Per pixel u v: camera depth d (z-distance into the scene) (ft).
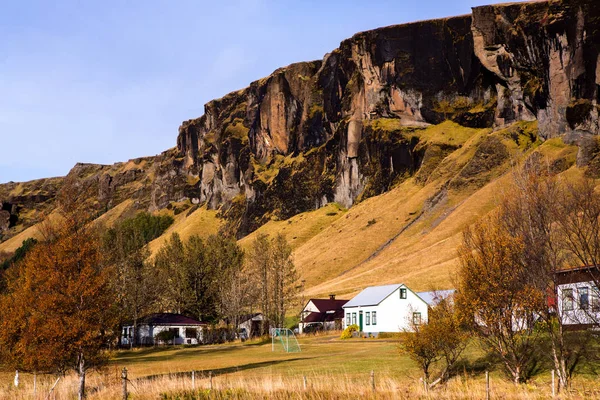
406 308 273.54
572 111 630.74
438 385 126.62
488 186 633.20
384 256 611.88
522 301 123.24
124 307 305.53
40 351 122.11
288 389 103.45
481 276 127.34
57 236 130.52
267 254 344.90
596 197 127.34
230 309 334.65
